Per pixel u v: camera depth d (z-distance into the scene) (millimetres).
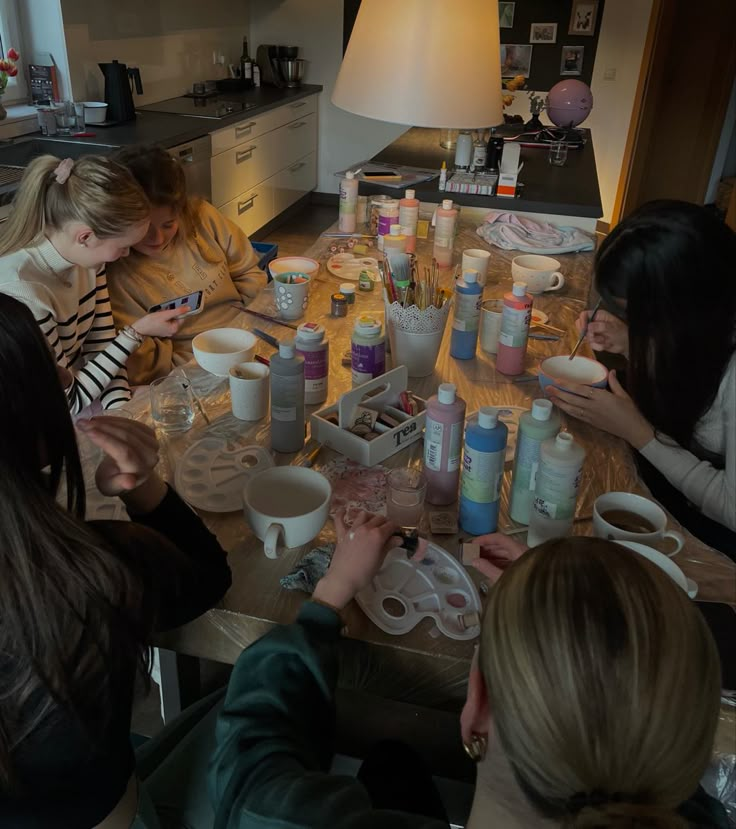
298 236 5383
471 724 668
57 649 740
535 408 1132
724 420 1419
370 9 1888
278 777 757
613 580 566
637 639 531
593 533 1142
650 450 1407
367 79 1912
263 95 5102
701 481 1372
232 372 1466
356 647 979
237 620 1008
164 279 2240
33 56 3650
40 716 751
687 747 531
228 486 1249
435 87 1852
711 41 5426
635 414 1422
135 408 1494
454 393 1171
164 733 1196
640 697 519
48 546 732
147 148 2102
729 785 905
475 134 3174
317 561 1073
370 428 1360
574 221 2730
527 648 546
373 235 2588
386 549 980
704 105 5660
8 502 716
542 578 580
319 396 1515
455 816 1161
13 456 728
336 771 1209
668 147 5871
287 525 1067
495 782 634
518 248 2445
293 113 5258
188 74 4887
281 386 1289
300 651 865
